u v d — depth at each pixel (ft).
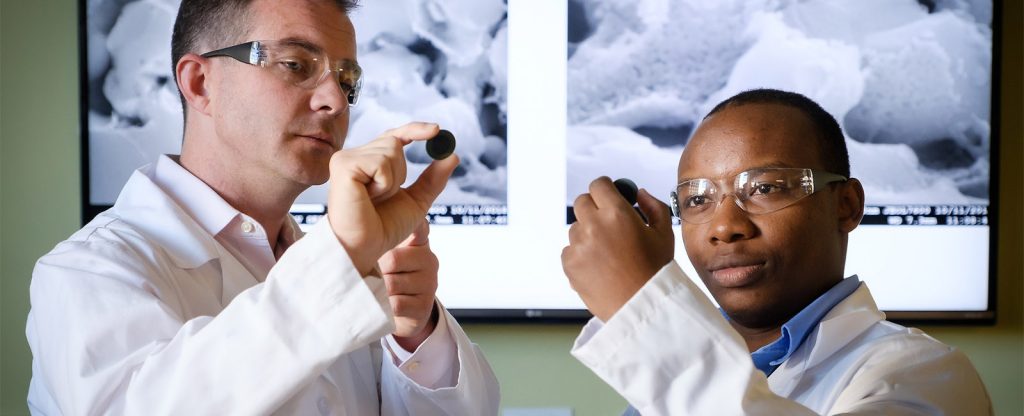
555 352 6.94
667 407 2.45
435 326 4.04
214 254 3.91
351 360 4.09
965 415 2.91
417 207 2.96
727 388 2.41
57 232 6.96
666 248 2.55
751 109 3.37
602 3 6.82
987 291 6.81
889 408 2.79
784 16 6.79
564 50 6.83
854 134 6.81
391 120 6.84
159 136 6.83
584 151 6.84
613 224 2.48
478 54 6.84
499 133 6.85
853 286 3.43
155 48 6.82
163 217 3.89
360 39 6.84
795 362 3.32
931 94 6.79
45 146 6.96
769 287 3.27
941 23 6.78
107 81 6.82
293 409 3.47
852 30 6.78
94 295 3.36
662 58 6.81
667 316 2.42
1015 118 6.88
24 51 6.97
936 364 3.04
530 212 6.87
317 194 6.85
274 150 3.81
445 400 3.98
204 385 2.87
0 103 6.97
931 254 6.82
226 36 3.92
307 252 2.80
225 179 4.06
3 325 6.93
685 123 6.81
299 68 3.80
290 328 2.81
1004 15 6.87
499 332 6.95
